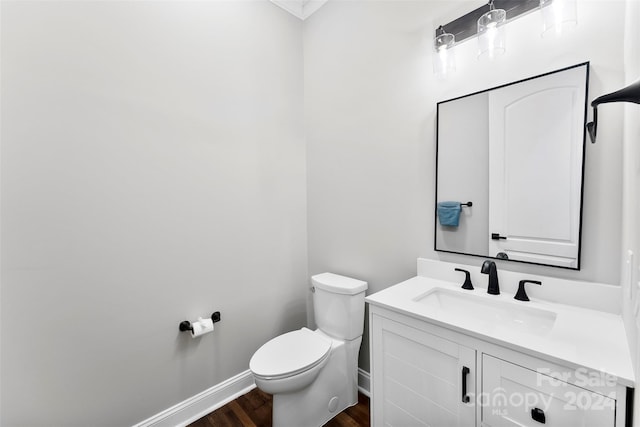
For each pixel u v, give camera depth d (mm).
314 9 2166
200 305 1729
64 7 1270
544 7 1065
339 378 1725
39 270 1226
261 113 2018
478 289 1334
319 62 2143
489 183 1316
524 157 1207
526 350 826
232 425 1651
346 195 1993
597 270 1060
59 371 1278
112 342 1416
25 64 1185
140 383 1508
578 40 1067
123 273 1443
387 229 1759
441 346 1044
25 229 1193
